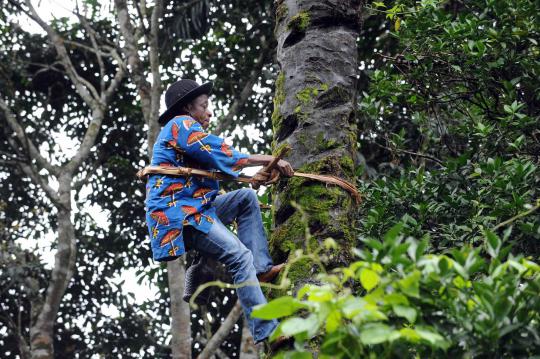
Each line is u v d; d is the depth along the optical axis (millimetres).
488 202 7082
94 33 19406
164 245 5574
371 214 7484
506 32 8102
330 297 3461
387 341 3543
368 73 9320
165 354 19156
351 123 5961
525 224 6484
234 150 5730
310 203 5613
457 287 3752
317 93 5918
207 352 14906
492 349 3652
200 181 5773
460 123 9219
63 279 16844
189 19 16719
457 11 10250
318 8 6152
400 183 7805
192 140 5695
